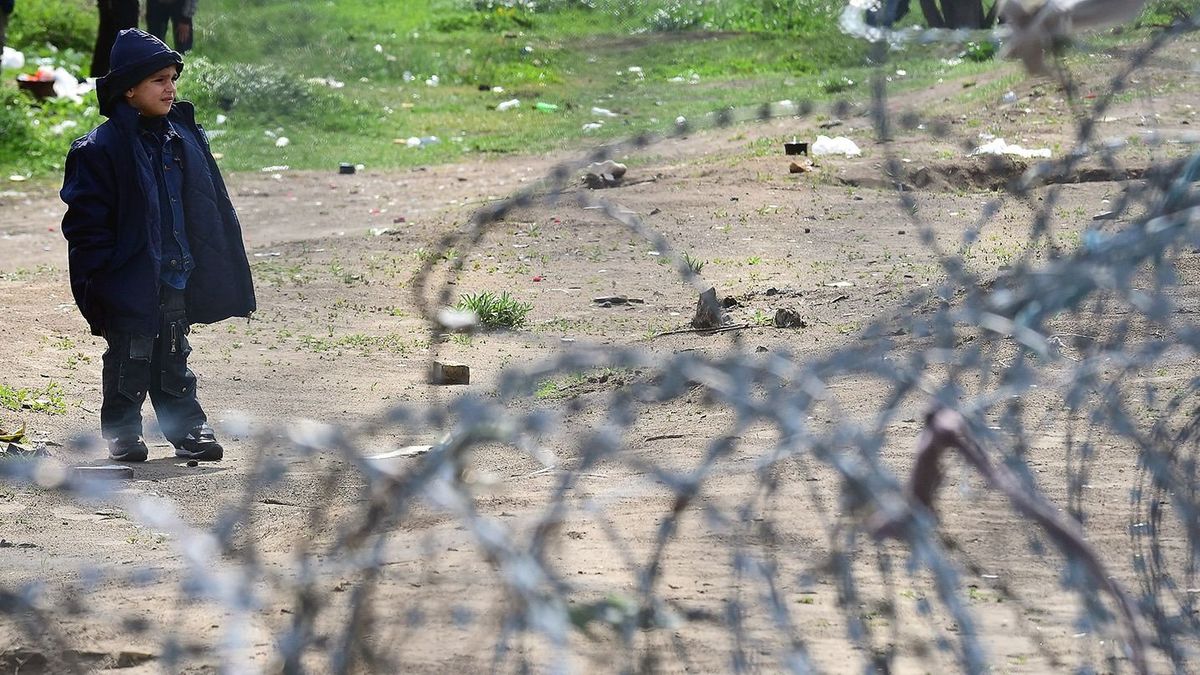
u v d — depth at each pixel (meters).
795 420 6.32
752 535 11.69
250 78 88.38
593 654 10.40
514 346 37.38
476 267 47.56
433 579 11.54
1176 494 8.84
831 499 15.95
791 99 81.19
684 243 50.22
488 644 10.39
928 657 10.52
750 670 10.37
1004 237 43.81
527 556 6.29
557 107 88.69
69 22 102.12
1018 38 10.16
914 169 55.25
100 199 25.42
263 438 6.50
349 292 45.75
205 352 37.81
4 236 59.06
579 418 24.25
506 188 65.94
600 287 44.81
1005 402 17.25
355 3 120.00
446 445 6.35
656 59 98.75
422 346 38.19
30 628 9.02
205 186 26.50
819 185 57.72
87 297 25.70
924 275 39.31
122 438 26.02
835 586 12.32
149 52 25.38
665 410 24.31
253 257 52.38
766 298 40.09
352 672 8.29
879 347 6.88
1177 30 8.85
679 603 11.91
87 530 19.86
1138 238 6.72
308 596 7.13
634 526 15.31
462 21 118.38
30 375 34.25
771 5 109.25
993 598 12.25
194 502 22.12
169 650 7.75
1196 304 21.58
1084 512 14.53
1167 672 10.30
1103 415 9.06
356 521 7.60
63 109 83.62
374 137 84.31
